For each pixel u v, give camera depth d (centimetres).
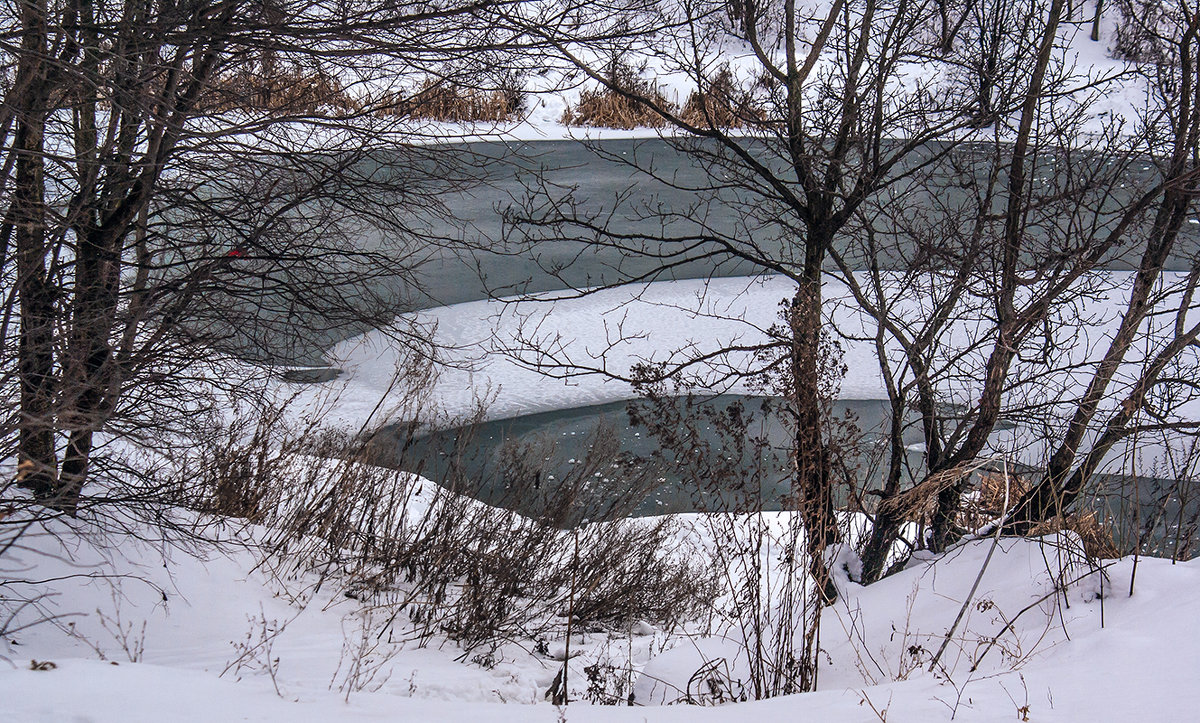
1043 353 612
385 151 630
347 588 628
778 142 664
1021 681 306
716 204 1878
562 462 1016
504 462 810
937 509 602
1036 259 592
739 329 1398
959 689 309
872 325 1362
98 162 515
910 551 572
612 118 2464
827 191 611
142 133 580
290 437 826
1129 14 618
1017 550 436
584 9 589
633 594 697
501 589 646
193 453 687
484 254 1631
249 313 602
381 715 300
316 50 543
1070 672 305
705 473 518
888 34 614
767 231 1719
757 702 333
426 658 534
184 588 541
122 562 538
